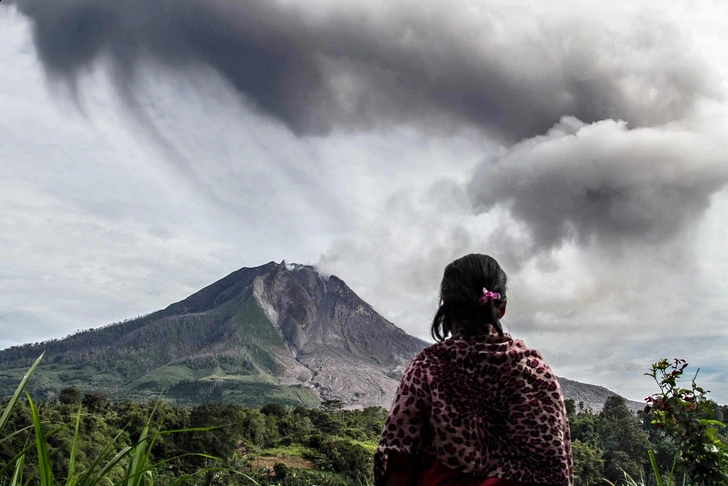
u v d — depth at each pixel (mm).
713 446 4234
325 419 112188
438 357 2057
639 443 62844
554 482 1938
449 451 1923
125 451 2289
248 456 74250
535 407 1981
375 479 2041
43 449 2141
